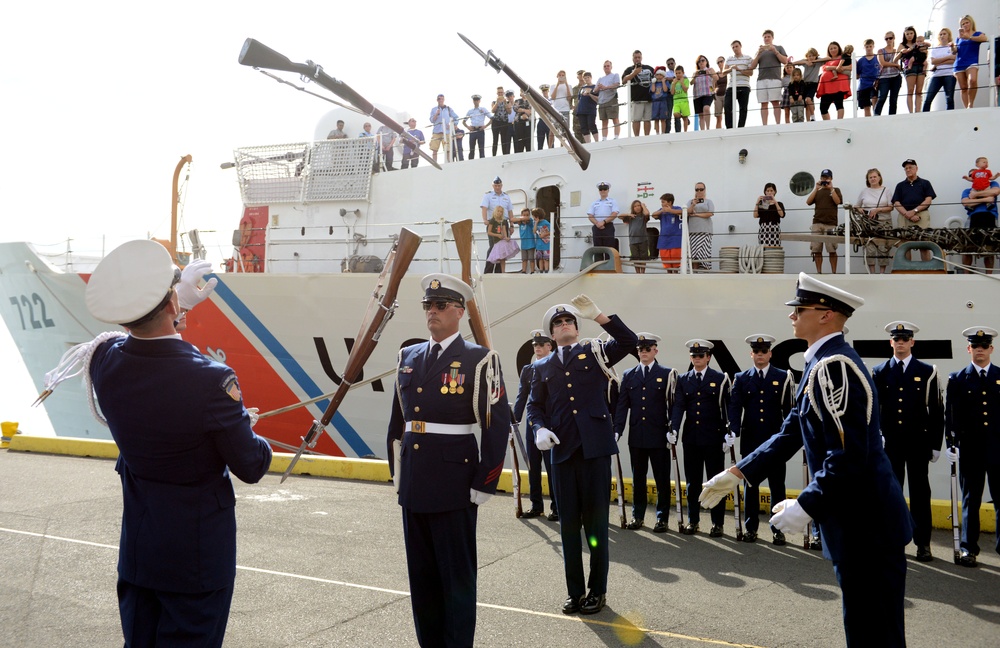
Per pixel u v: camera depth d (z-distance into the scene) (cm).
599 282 898
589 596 505
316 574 571
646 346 779
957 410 659
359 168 1185
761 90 1013
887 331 735
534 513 793
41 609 490
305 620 478
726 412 769
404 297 975
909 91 971
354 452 1053
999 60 966
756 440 770
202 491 305
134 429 297
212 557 302
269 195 1238
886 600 322
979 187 861
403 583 551
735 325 858
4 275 1282
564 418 512
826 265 936
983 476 653
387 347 999
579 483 510
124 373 300
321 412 1058
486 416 393
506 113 1180
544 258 1012
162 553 296
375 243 1173
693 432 778
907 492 848
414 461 395
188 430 296
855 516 324
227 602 314
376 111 571
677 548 686
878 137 930
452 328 408
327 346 1034
